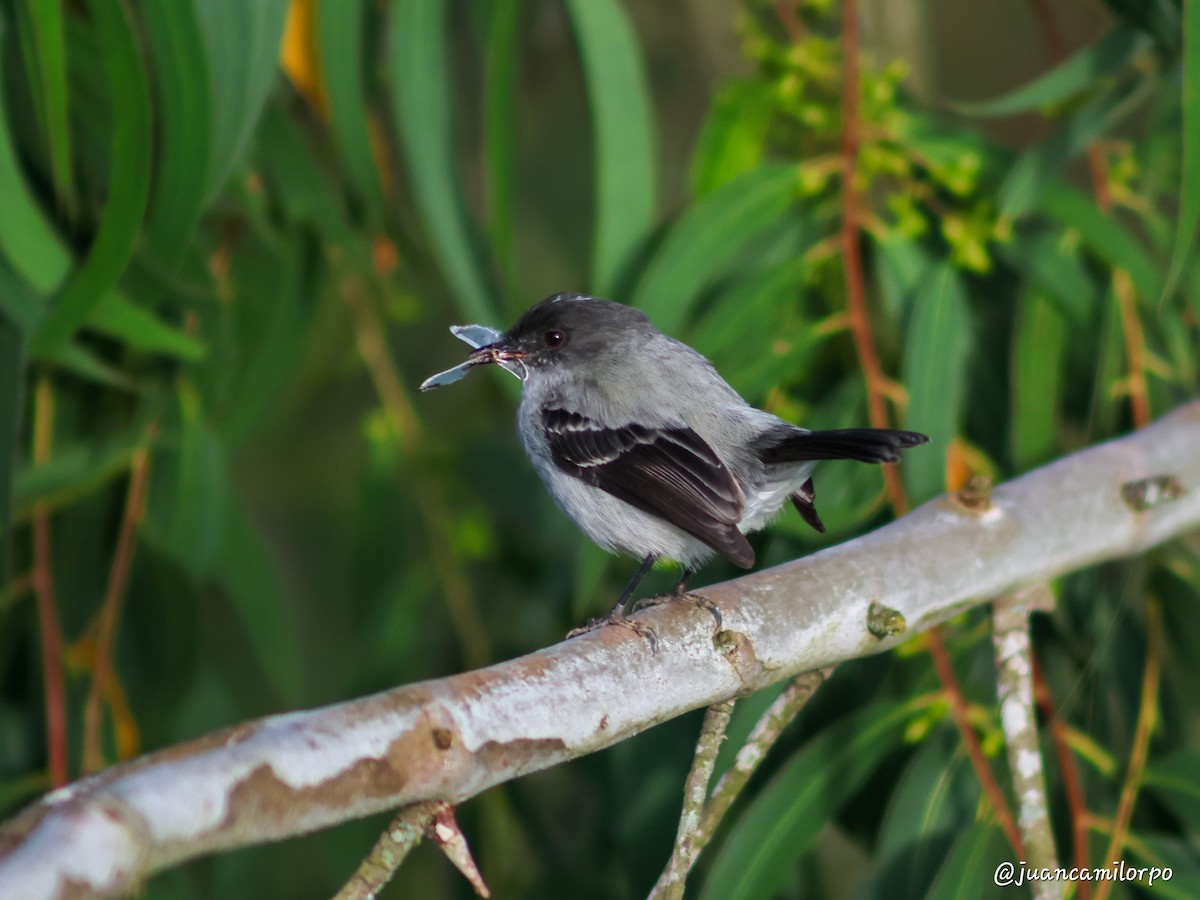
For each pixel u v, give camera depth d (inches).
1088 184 527.8
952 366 375.2
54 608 408.2
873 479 385.4
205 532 427.5
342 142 391.5
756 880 341.4
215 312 421.4
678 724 409.4
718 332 393.4
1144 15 386.6
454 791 214.2
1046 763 370.3
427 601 470.0
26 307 373.1
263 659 443.8
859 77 411.8
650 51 538.3
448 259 386.9
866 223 404.2
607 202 392.2
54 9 342.3
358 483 483.8
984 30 589.9
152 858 179.0
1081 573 409.4
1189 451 329.1
